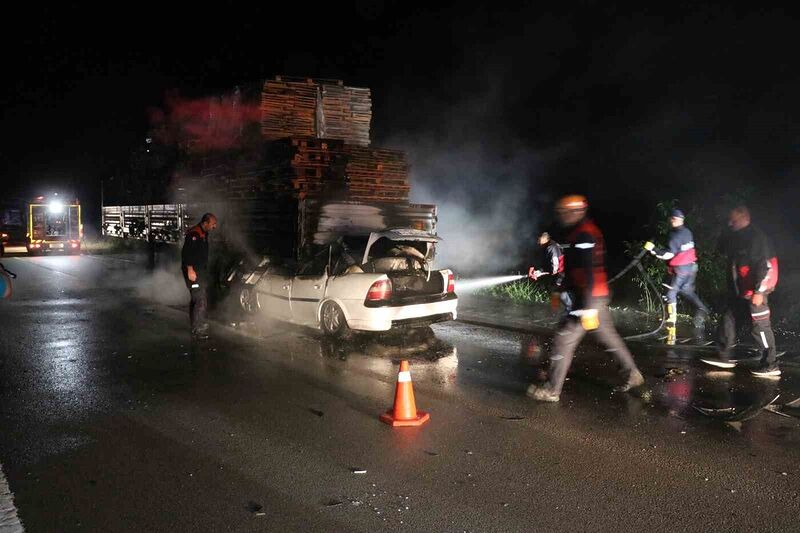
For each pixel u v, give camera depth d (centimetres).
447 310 938
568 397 644
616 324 993
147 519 401
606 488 439
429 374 738
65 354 848
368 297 876
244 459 493
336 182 1248
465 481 452
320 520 398
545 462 484
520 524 391
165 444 524
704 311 909
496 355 830
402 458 493
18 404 631
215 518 402
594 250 609
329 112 1418
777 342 852
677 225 888
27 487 446
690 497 426
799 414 584
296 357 823
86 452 508
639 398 636
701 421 569
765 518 397
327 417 589
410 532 384
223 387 688
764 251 677
